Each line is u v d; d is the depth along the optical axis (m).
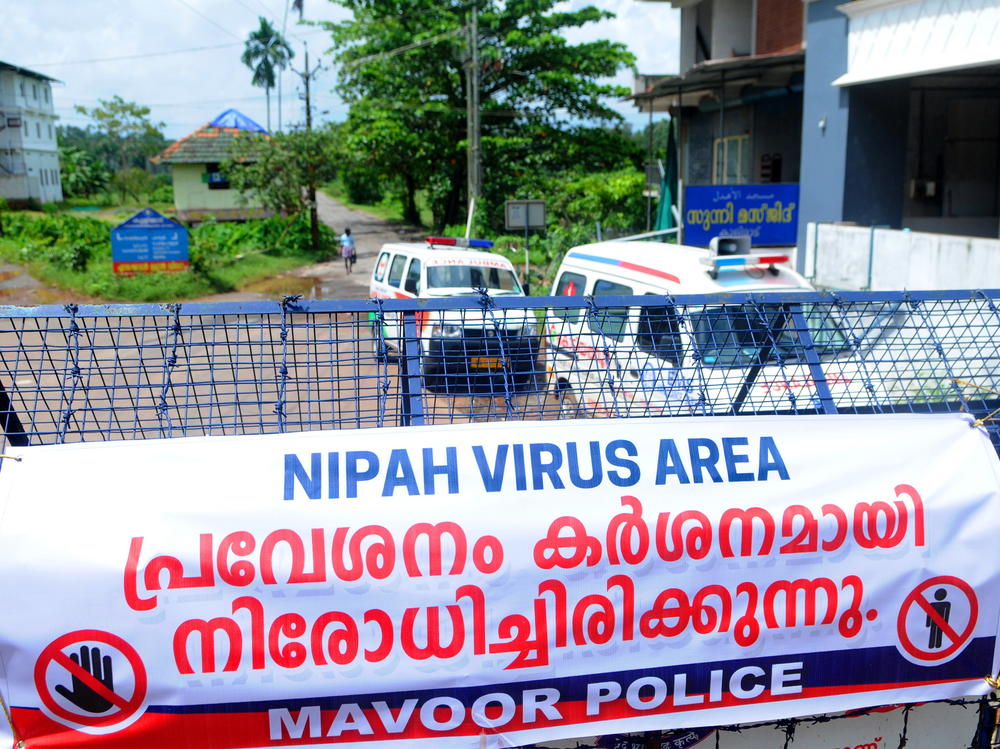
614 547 2.61
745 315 3.54
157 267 22.59
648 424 2.77
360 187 58.59
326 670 2.48
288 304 3.06
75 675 2.38
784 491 2.73
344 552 2.50
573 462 2.68
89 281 22.55
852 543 2.74
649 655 2.63
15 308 2.87
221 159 42.12
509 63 32.56
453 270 11.78
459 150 32.69
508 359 3.48
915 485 2.81
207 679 2.44
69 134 109.06
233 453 2.56
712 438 2.77
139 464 2.52
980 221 14.22
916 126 13.84
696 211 12.84
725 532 2.67
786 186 12.95
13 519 2.40
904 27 11.94
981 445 2.91
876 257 11.75
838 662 2.74
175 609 2.42
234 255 28.38
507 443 2.67
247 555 2.46
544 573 2.58
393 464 2.60
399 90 33.09
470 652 2.54
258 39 58.00
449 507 2.57
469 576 2.54
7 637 2.34
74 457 2.51
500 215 30.45
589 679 2.60
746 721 2.71
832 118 13.48
